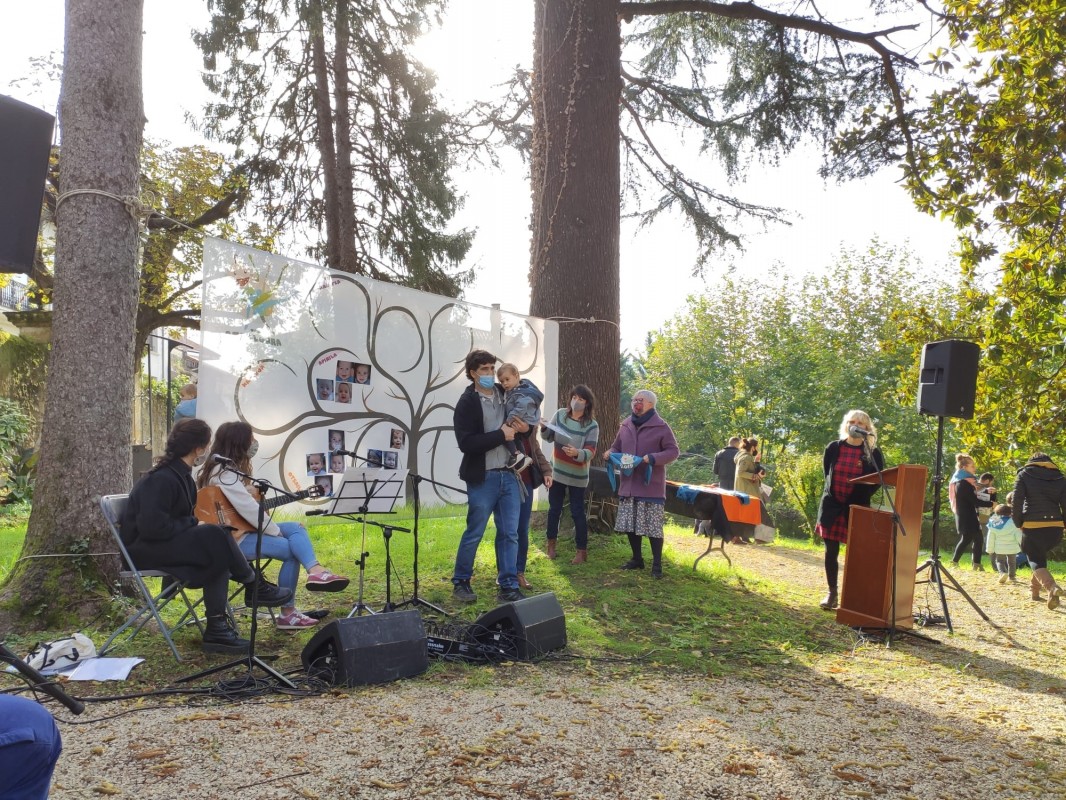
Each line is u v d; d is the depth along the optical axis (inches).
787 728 160.1
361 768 125.5
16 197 104.6
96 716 146.0
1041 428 376.8
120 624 205.2
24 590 204.7
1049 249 341.7
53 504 211.8
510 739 140.7
